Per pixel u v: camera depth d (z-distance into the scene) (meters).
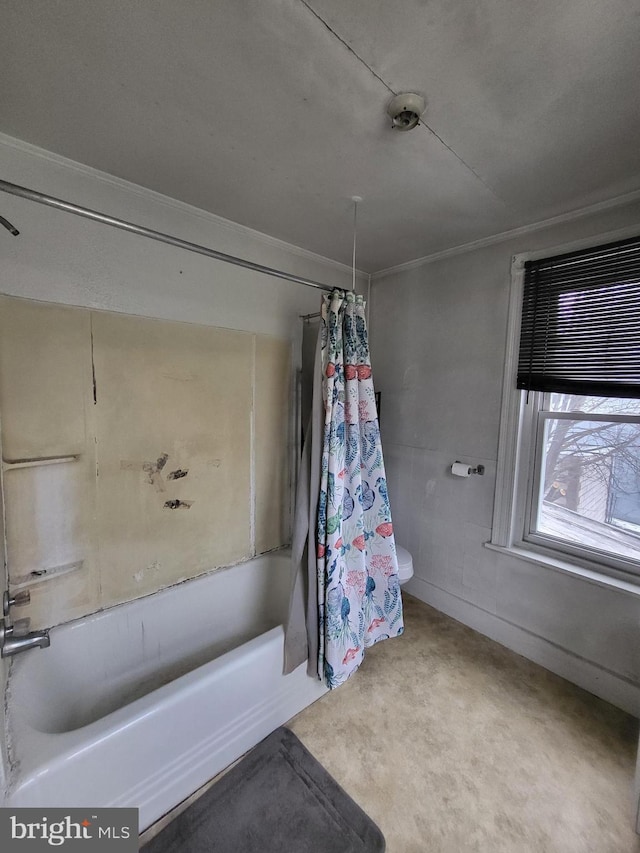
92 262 1.53
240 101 1.10
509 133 1.22
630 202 1.57
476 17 0.83
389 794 1.27
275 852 1.11
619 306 1.60
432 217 1.81
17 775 0.95
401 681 1.78
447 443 2.28
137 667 1.73
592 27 0.85
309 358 2.32
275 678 1.49
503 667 1.88
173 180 1.54
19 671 1.31
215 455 1.99
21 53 0.94
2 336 1.35
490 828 1.17
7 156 1.32
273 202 1.70
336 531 1.53
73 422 1.53
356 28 0.87
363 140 1.27
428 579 2.44
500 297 1.99
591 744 1.46
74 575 1.57
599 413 1.74
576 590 1.76
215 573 2.02
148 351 1.71
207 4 0.82
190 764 1.25
